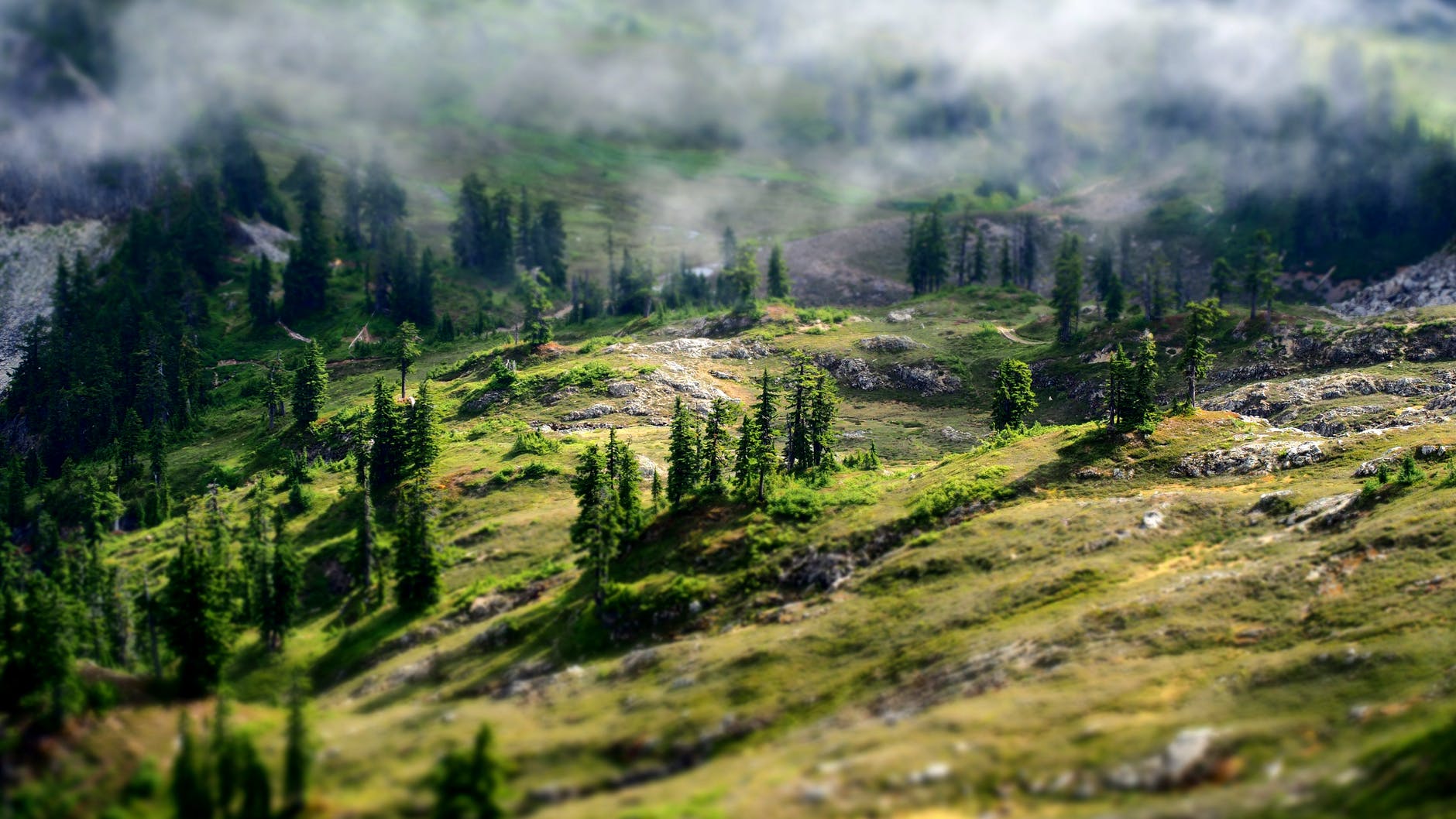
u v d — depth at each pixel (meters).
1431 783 50.06
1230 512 91.00
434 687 92.25
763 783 61.44
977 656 73.56
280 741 77.06
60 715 75.31
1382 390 145.75
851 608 86.38
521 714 80.00
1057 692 66.38
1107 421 118.81
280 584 104.44
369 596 113.69
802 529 102.00
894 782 58.94
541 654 93.12
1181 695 64.31
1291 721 59.38
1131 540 87.88
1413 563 72.50
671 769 69.31
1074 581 82.12
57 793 71.25
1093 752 58.91
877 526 99.12
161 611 93.50
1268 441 104.75
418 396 146.62
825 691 75.12
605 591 96.62
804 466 128.00
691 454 116.50
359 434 156.25
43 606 80.31
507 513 129.38
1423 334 157.50
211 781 68.69
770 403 122.19
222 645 89.81
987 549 91.06
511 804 65.88
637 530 109.00
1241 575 77.19
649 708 75.88
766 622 89.25
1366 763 53.41
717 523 106.38
